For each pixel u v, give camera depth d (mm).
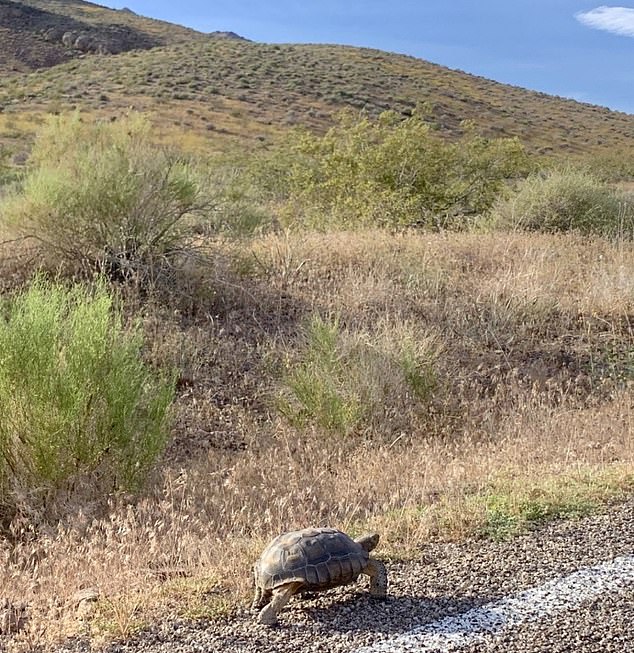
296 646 3846
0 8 92938
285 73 66688
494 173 19281
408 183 17953
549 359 10742
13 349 6453
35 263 10797
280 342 10234
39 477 6488
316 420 8438
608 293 12148
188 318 10508
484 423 8719
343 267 12555
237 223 12453
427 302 11430
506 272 12367
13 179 19750
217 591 4492
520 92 85250
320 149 18312
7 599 4617
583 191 17688
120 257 10898
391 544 5102
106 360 6789
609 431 8188
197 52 71312
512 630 3977
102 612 4246
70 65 67438
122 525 5637
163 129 43719
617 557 4793
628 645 3844
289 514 5965
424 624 4047
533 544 5016
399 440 8227
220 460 7672
